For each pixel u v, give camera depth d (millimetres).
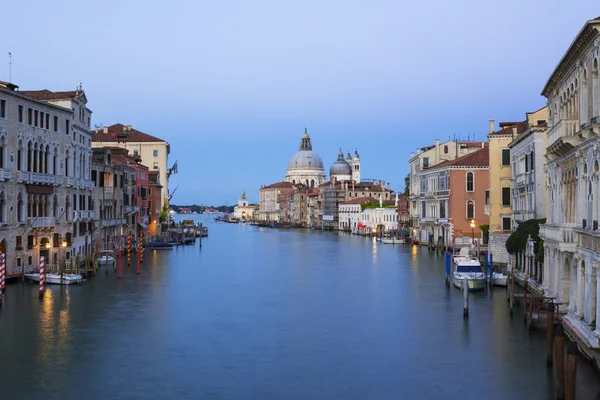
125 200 83875
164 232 116812
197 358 30859
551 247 38594
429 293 50094
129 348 32500
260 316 40844
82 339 34125
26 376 27906
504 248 61938
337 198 193875
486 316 40125
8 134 49281
